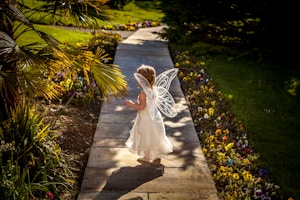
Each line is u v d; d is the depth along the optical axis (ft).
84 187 13.89
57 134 17.43
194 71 30.32
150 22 53.93
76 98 21.95
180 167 15.72
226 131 19.21
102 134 18.22
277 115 23.77
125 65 30.30
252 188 14.83
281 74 32.81
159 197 13.57
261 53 36.99
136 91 24.53
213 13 38.55
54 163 14.46
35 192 13.23
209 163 16.55
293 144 19.66
